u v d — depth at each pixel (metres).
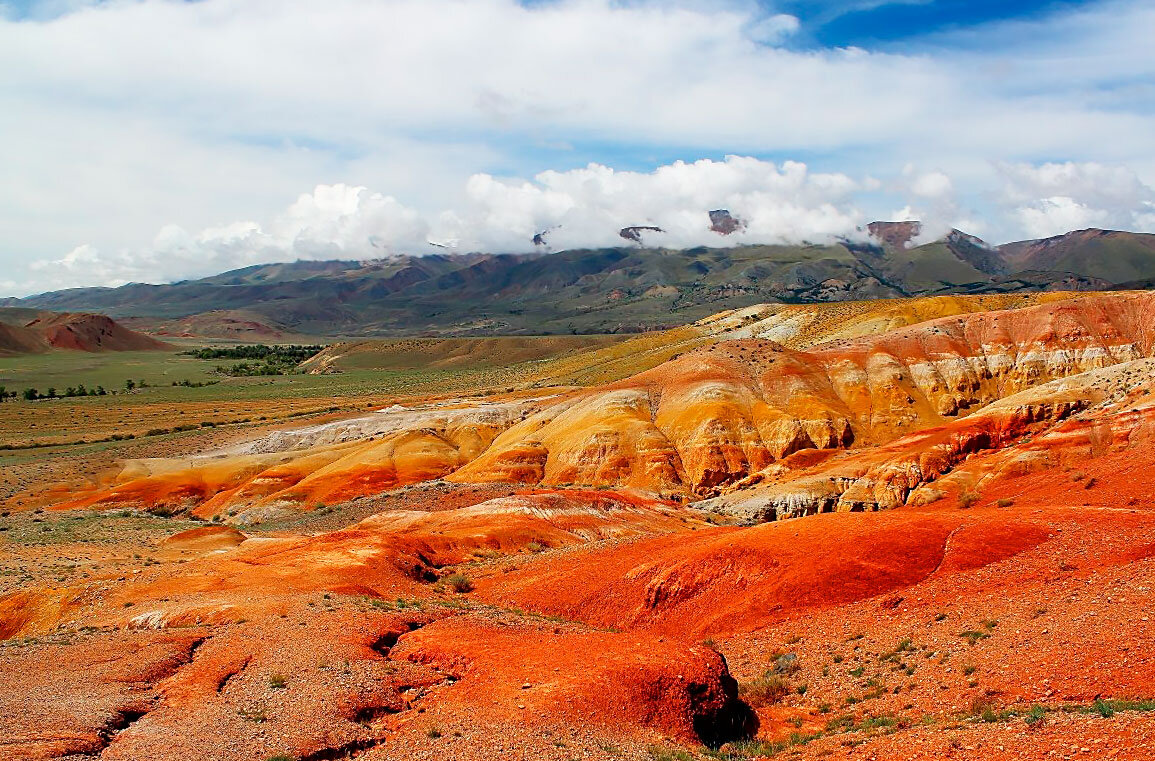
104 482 130.50
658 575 39.34
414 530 67.25
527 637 31.69
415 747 21.34
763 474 107.62
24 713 22.98
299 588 43.00
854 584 33.31
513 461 118.56
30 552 67.44
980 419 90.38
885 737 20.66
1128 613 24.00
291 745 21.11
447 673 28.12
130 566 58.78
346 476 121.69
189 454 151.88
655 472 109.88
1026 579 29.55
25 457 150.62
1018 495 62.34
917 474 84.62
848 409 124.12
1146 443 60.44
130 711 24.17
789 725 24.59
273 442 151.75
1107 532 31.20
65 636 33.69
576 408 132.88
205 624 35.47
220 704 24.42
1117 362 125.06
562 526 67.88
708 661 26.22
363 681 26.12
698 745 22.64
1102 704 18.47
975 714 20.84
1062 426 70.00
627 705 23.50
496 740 21.27
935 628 28.22
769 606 34.09
